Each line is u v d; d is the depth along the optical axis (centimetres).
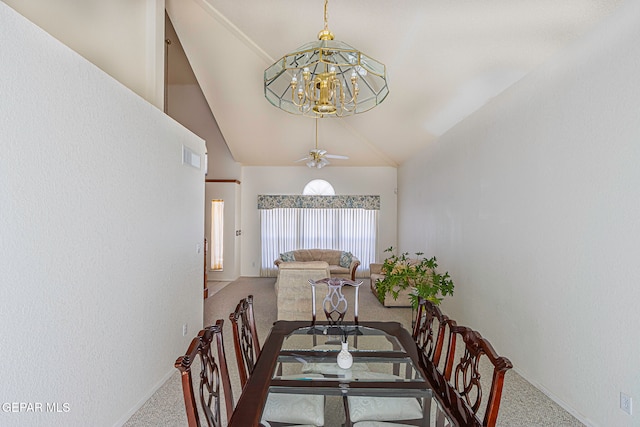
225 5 391
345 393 178
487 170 370
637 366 195
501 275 341
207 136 823
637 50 196
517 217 314
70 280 189
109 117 224
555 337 263
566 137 252
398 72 378
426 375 194
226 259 797
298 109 360
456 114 426
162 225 296
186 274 347
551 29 246
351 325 284
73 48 286
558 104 261
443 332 210
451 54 316
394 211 839
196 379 308
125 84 327
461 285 438
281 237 840
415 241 660
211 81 588
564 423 236
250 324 235
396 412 173
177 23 488
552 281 267
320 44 267
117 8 319
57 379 179
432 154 557
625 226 203
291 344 240
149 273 274
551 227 268
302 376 194
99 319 213
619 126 207
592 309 227
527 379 297
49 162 174
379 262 836
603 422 218
